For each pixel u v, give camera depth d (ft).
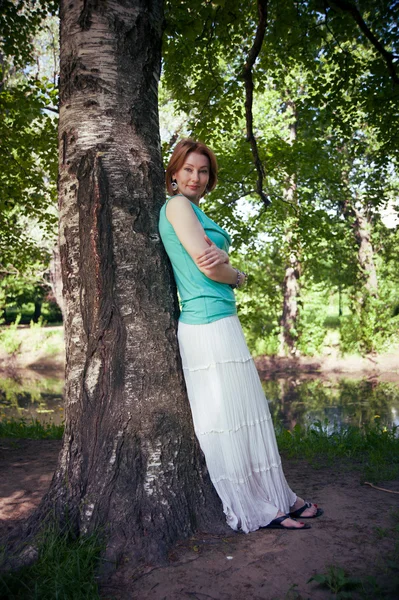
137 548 7.61
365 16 25.13
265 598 6.45
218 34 23.75
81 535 7.80
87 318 8.63
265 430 8.76
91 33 8.93
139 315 8.63
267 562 7.27
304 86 51.11
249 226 36.24
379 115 28.09
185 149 9.36
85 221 8.69
